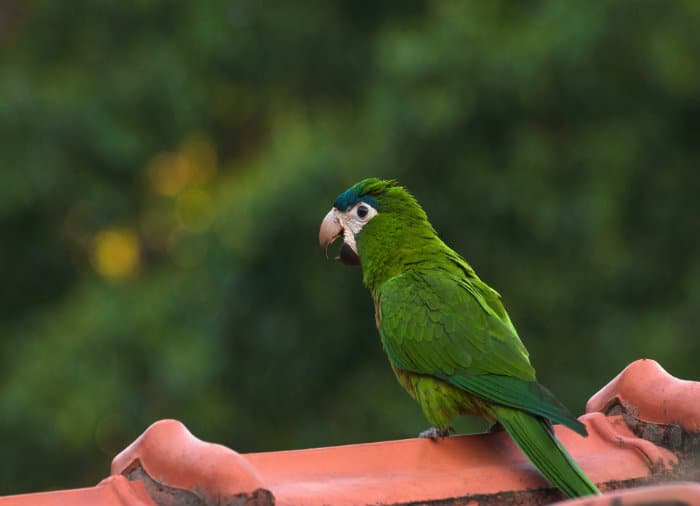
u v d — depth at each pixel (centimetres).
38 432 1800
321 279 1820
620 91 1808
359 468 567
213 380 1872
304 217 1756
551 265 1825
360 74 2222
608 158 1797
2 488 1823
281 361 1884
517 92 1739
